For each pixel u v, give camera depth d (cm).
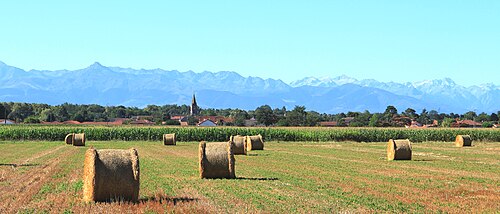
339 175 3856
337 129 11281
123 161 2598
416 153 6500
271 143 9481
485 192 3016
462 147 7925
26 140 10125
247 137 7206
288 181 3447
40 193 2867
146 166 4553
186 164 4772
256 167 4478
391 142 5400
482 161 5247
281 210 2369
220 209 2377
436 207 2506
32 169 4200
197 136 10469
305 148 7669
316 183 3350
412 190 3067
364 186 3225
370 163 4941
